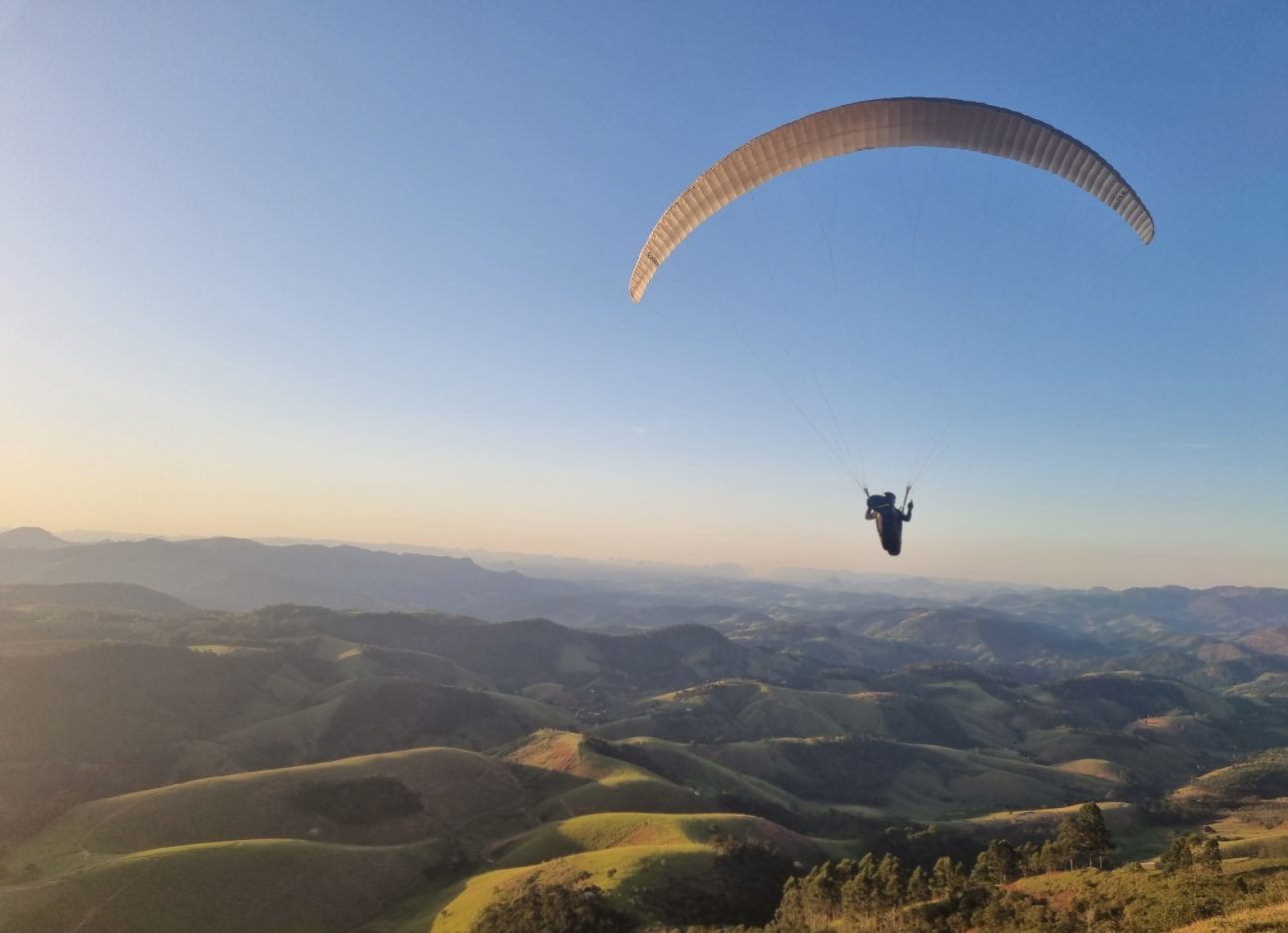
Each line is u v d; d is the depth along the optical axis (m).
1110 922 34.72
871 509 23.69
